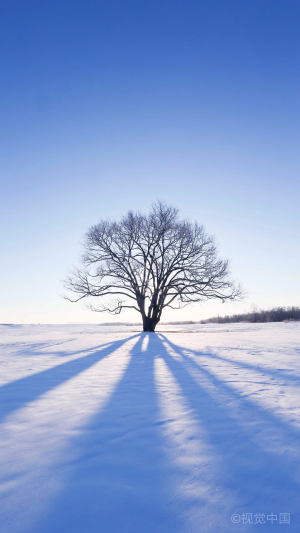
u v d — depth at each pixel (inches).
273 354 435.2
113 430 161.0
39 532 89.8
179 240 1087.0
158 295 1107.3
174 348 545.3
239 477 116.3
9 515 96.4
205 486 111.0
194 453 135.1
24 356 457.4
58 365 370.0
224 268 1082.7
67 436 153.7
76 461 128.9
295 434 152.6
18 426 167.3
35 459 130.7
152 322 1085.8
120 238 1093.8
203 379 279.3
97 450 138.6
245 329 1211.9
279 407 193.9
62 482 113.9
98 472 120.4
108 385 260.8
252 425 165.2
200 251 1102.4
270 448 138.4
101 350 530.6
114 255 1083.3
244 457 131.0
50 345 629.0
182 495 106.0
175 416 180.7
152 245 1095.6
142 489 109.6
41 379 287.6
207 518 95.2
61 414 186.2
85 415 184.1
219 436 152.0
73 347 585.3
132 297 1101.7
